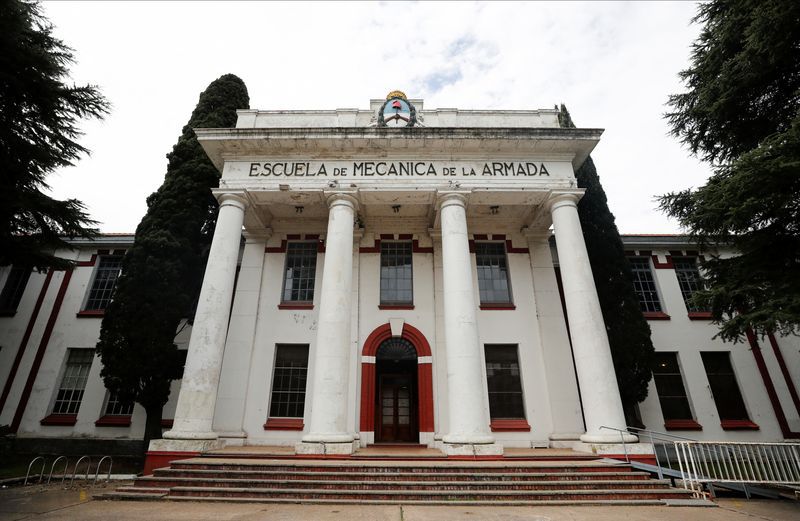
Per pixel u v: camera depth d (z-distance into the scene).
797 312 10.06
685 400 17.52
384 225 18.22
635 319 16.34
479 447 11.62
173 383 17.27
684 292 19.25
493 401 16.05
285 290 17.52
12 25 13.30
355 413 15.35
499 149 15.47
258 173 15.24
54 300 19.45
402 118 16.25
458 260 13.89
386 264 17.91
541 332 16.66
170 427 16.59
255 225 17.58
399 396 16.94
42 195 13.97
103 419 17.19
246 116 16.66
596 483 9.75
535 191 15.01
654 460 11.60
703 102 13.42
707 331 18.39
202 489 9.35
